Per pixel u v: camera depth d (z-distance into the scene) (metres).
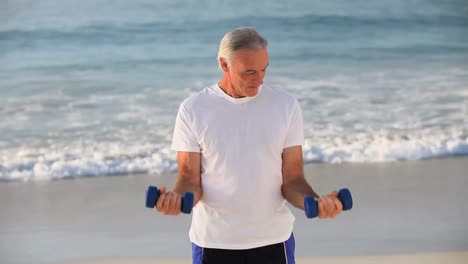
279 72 13.52
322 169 8.90
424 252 6.21
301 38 15.47
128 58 14.40
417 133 10.30
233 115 3.48
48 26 15.32
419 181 8.41
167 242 6.65
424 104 11.67
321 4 16.25
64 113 11.62
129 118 11.28
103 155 9.66
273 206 3.55
